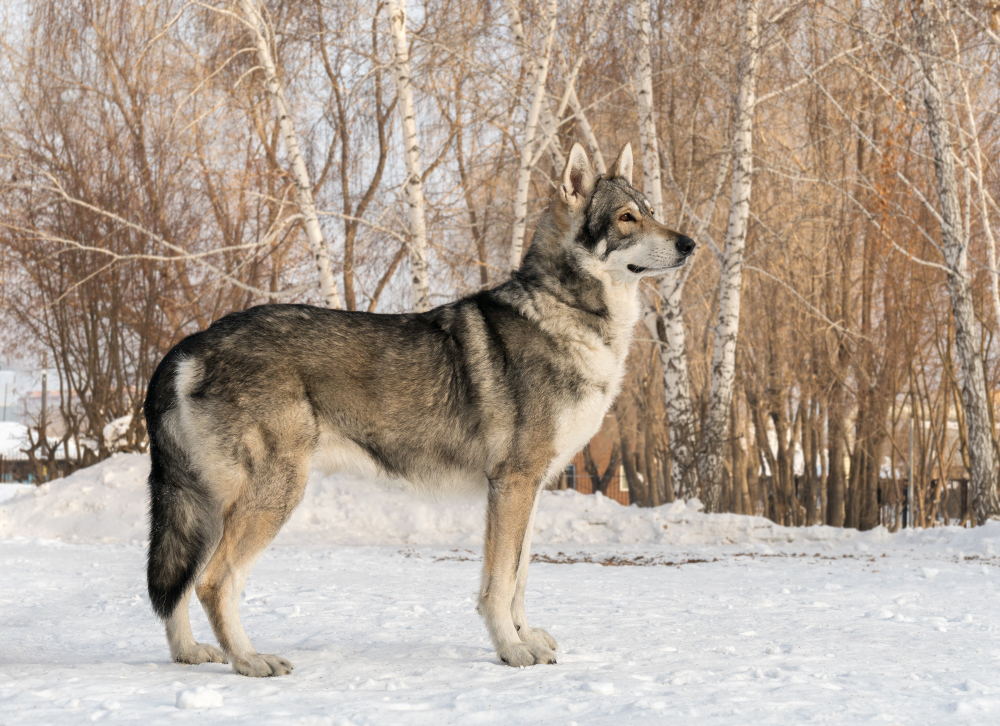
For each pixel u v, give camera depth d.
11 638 5.68
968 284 16.45
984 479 16.00
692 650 4.86
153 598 4.70
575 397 4.99
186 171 19.66
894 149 16.91
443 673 4.22
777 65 18.06
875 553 12.59
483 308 5.10
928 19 16.02
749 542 14.77
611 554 12.75
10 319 25.86
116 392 22.84
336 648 5.07
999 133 20.09
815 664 4.33
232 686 3.88
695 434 17.09
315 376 4.80
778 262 23.11
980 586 8.34
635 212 5.18
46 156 22.44
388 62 15.25
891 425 25.39
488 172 18.78
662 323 18.12
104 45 20.25
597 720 3.16
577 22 16.70
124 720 3.16
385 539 15.25
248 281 20.78
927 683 3.79
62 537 15.31
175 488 4.73
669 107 18.61
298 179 15.45
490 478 4.90
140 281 22.05
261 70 15.77
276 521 4.67
